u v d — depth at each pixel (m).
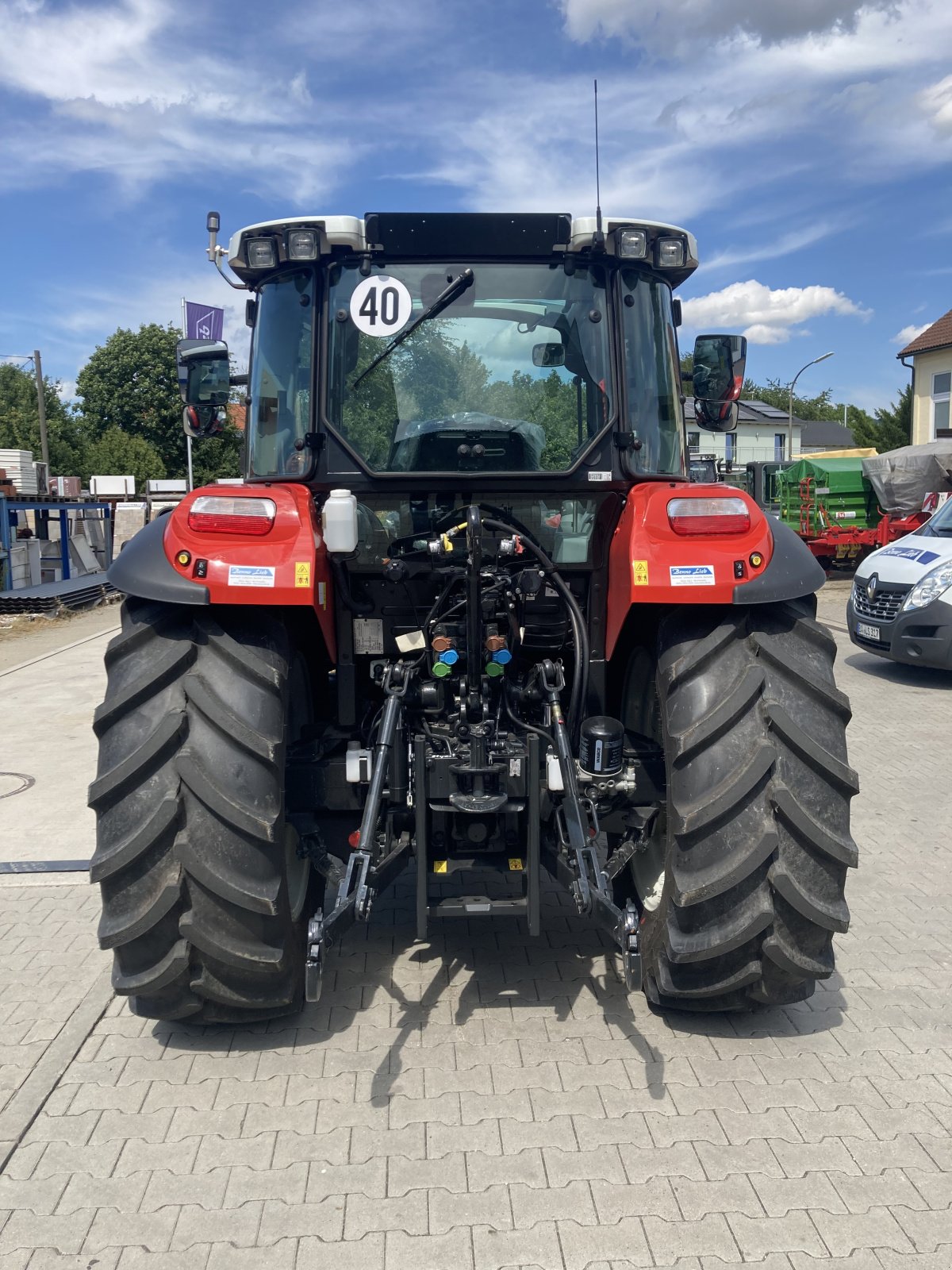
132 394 47.03
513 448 3.26
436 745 3.05
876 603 8.99
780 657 2.81
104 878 2.69
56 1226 2.26
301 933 3.19
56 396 48.72
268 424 3.36
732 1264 2.14
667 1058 2.91
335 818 3.29
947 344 27.33
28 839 5.01
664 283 3.40
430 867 3.03
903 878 4.38
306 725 3.43
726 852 2.71
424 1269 2.12
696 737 2.73
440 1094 2.74
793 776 2.72
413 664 3.19
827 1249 2.18
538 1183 2.38
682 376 3.86
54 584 16.52
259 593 2.76
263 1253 2.18
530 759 2.93
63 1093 2.77
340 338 3.25
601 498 3.33
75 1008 3.24
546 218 3.15
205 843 2.68
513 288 3.24
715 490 2.93
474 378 3.25
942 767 6.17
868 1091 2.76
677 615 2.99
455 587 3.21
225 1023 3.10
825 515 18.59
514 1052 2.95
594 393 3.26
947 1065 2.89
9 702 8.52
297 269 3.27
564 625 3.40
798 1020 3.14
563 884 2.96
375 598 3.38
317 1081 2.80
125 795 2.71
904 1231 2.23
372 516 3.33
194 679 2.78
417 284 3.23
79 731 7.42
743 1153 2.49
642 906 3.41
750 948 2.77
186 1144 2.54
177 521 2.86
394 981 3.38
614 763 3.03
